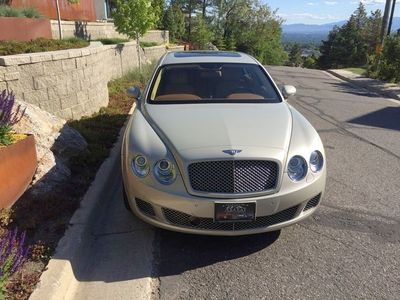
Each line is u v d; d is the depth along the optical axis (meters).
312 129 4.16
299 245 3.84
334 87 16.02
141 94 5.11
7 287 2.91
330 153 6.66
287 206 3.55
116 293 3.14
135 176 3.59
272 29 60.97
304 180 3.61
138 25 15.65
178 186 3.45
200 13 52.16
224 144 3.54
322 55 72.81
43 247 3.38
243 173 3.42
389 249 3.80
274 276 3.38
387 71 18.16
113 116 7.80
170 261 3.57
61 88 6.80
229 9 57.62
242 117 4.14
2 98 4.02
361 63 66.25
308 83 16.98
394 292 3.19
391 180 5.52
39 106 6.38
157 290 3.19
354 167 6.01
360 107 11.12
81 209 4.06
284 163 3.52
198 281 3.31
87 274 3.37
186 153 3.46
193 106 4.47
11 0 11.54
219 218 3.43
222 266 3.51
